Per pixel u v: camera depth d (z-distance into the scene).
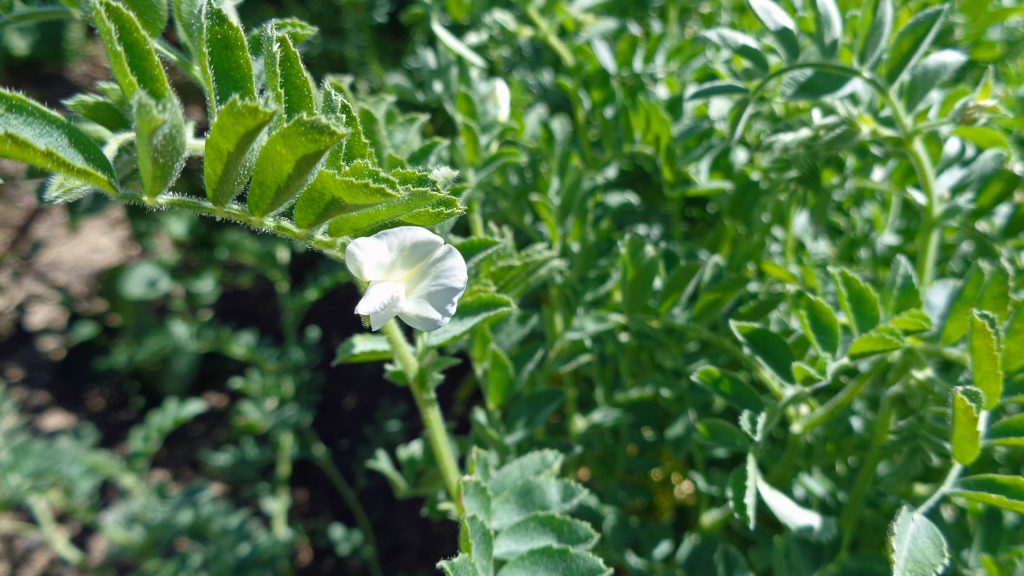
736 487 0.15
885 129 0.17
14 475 0.30
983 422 0.14
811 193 0.20
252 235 0.39
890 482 0.18
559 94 0.29
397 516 0.36
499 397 0.18
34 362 0.47
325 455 0.35
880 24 0.15
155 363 0.43
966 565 0.16
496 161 0.20
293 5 0.43
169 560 0.30
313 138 0.11
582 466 0.26
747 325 0.16
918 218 0.22
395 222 0.12
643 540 0.21
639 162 0.24
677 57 0.24
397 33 0.41
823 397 0.19
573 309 0.22
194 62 0.14
